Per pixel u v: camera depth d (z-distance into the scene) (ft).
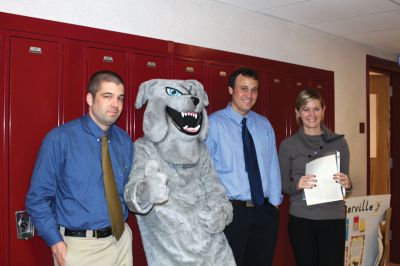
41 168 6.11
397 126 16.84
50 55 7.20
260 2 10.14
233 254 7.81
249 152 8.21
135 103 7.73
